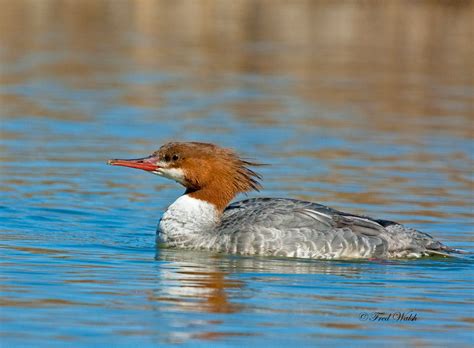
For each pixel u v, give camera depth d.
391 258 13.35
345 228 13.34
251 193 16.75
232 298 11.15
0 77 27.39
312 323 10.34
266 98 25.78
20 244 13.50
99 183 17.52
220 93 26.25
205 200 13.85
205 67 30.03
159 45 33.41
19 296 10.91
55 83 26.91
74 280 11.70
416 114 24.44
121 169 18.66
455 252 13.57
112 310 10.52
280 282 11.94
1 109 23.48
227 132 21.64
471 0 39.41
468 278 12.43
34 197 16.31
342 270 12.65
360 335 10.02
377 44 34.41
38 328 9.84
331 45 33.94
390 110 24.83
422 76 29.47
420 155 20.19
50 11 39.16
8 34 34.22
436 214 15.84
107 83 27.14
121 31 35.91
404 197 16.84
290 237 13.21
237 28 36.66
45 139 20.67
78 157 19.23
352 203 16.33
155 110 23.89
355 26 36.66
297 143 20.84
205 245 13.50
